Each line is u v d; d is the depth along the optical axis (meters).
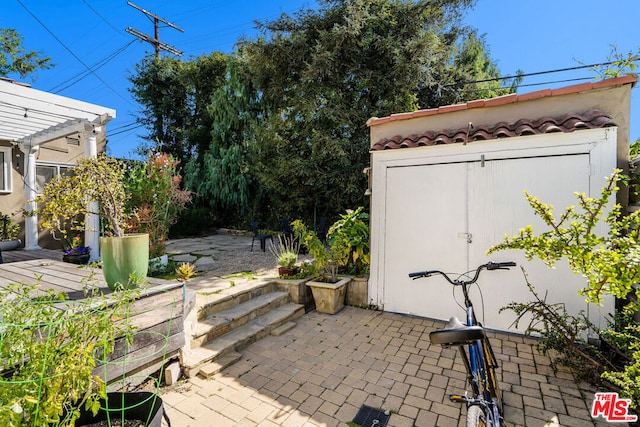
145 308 2.47
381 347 3.39
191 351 2.99
